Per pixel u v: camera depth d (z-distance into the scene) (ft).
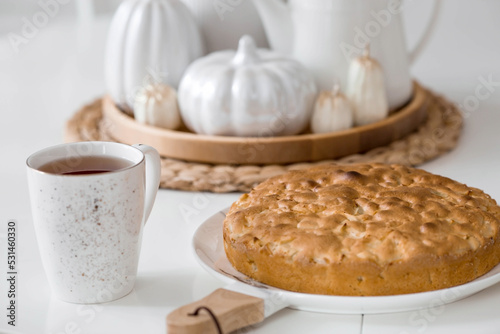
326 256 3.19
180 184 4.09
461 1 7.34
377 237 3.22
